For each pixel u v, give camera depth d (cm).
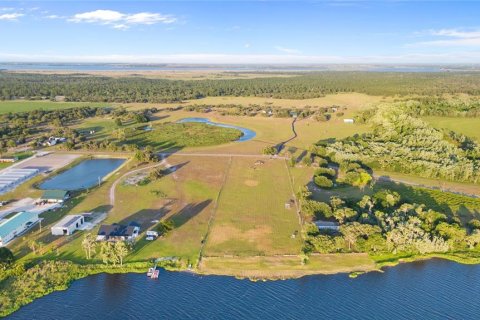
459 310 7675
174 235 10100
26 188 13375
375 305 7738
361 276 8631
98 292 7988
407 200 12175
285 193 13050
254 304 7700
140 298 7825
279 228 10588
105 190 13100
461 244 9781
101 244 9088
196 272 8656
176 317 7338
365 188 13538
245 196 12744
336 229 10294
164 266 8838
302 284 8319
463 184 14200
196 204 12062
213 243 9775
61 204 11912
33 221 10612
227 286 8206
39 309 7488
